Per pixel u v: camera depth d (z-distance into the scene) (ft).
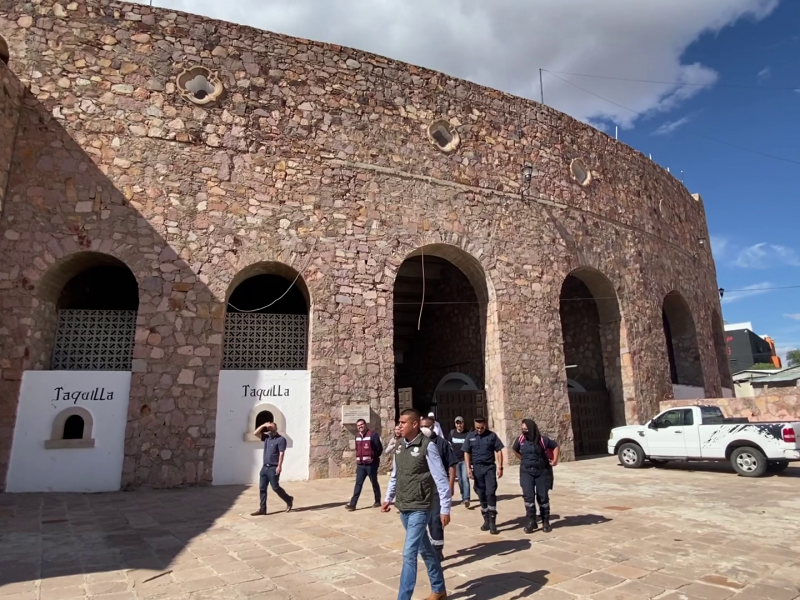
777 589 14.90
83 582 15.55
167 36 39.40
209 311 36.17
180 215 36.96
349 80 44.55
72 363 35.06
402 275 57.67
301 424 36.73
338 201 41.70
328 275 39.93
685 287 66.85
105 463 32.24
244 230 38.32
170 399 33.99
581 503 27.58
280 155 40.65
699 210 78.84
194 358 35.09
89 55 37.35
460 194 47.01
